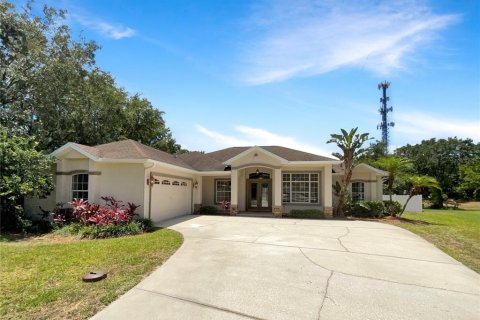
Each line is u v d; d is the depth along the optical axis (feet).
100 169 44.19
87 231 33.60
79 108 62.90
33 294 15.99
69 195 43.88
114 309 14.40
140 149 47.01
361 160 67.36
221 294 16.33
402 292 17.03
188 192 61.05
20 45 46.96
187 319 13.44
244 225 42.83
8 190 35.19
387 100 144.46
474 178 120.78
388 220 53.06
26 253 24.52
